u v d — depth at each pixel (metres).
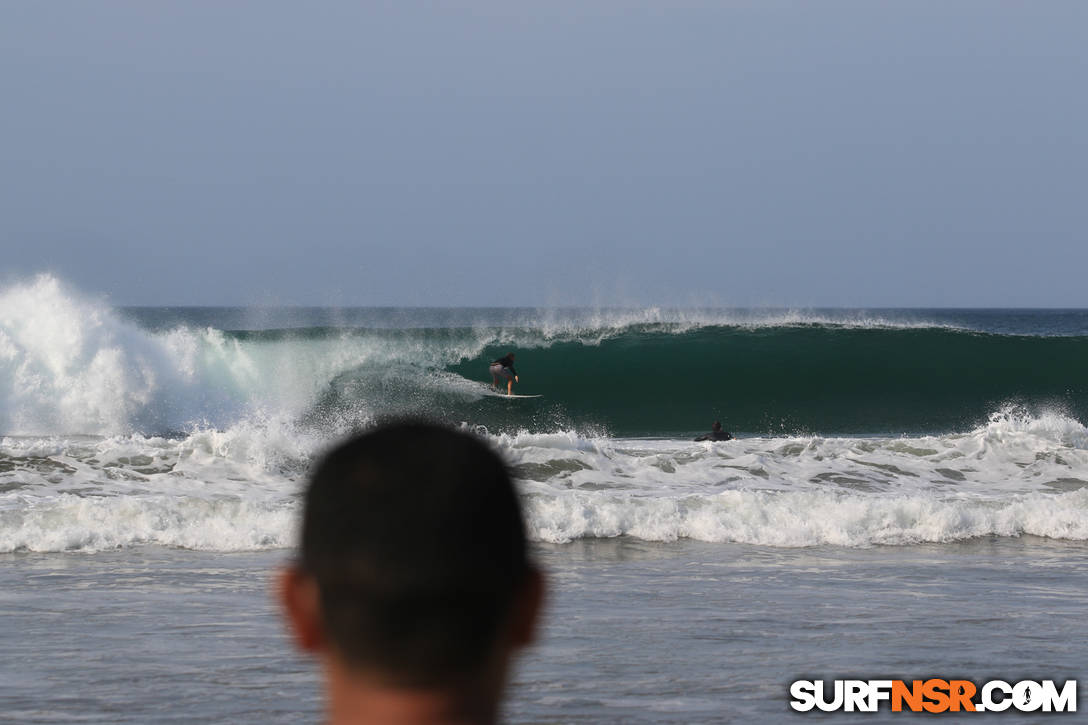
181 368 89.50
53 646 23.55
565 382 103.12
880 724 18.58
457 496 3.26
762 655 23.12
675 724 18.41
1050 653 23.50
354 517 3.22
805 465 50.94
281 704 19.44
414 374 97.38
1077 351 106.50
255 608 27.41
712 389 103.38
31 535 35.78
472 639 3.30
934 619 26.73
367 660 3.27
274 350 95.25
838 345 108.44
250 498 42.38
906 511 40.22
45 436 81.38
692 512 40.47
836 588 30.59
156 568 32.69
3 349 82.25
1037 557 35.97
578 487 46.31
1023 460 52.09
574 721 18.53
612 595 29.45
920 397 103.44
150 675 21.22
